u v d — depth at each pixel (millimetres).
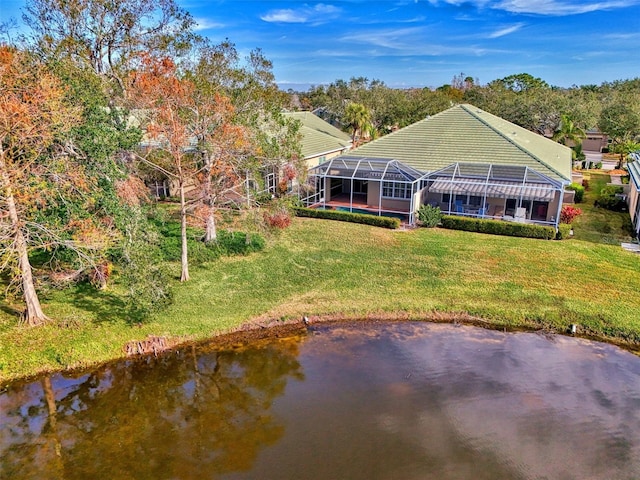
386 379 17547
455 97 100250
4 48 21547
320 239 32031
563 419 15289
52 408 15875
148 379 17609
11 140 18172
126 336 19531
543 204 35625
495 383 17266
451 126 42719
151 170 31875
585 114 72062
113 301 22328
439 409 15773
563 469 13133
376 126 81188
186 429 14891
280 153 29781
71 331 19500
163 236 30047
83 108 22625
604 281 24812
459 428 14828
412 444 14094
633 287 24047
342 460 13414
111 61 30422
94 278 23234
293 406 15977
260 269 26578
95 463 13359
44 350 18281
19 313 20562
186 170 25828
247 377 17734
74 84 22703
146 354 19094
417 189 36969
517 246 30625
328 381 17422
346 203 42344
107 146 23469
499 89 95750
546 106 73125
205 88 26641
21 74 19219
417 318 21984
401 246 30672
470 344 19969
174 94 24000
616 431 14734
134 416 15570
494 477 12812
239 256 28578
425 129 43438
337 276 25750
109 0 28531
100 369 18094
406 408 15828
